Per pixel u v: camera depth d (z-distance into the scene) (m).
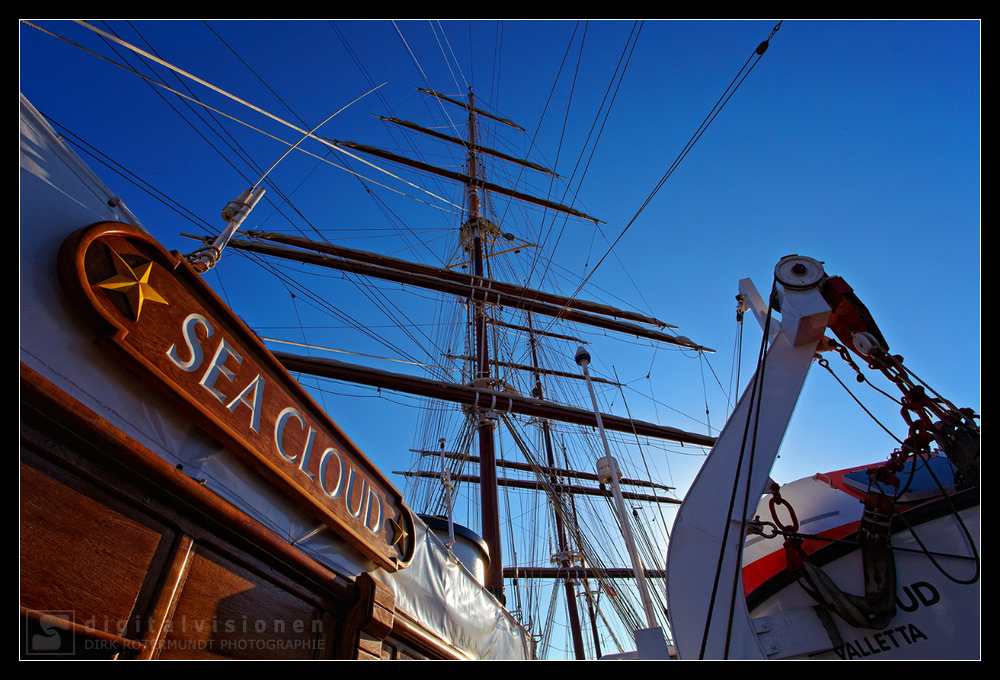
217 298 4.82
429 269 23.19
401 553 7.30
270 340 13.55
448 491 12.16
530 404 19.58
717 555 5.57
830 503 7.09
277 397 5.44
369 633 5.95
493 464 20.05
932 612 5.81
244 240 19.23
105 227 3.93
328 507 5.85
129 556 3.73
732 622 5.21
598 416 12.98
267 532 4.86
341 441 6.38
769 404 6.20
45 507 3.26
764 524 6.25
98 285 3.84
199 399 4.46
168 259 4.40
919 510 6.34
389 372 17.78
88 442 3.51
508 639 11.06
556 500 23.09
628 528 11.31
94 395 3.78
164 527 4.09
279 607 5.05
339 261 20.73
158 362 4.16
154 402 4.25
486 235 30.59
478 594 10.06
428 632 7.70
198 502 4.23
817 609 6.25
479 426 21.02
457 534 12.14
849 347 6.54
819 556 6.51
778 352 6.52
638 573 10.72
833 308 6.41
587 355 13.94
